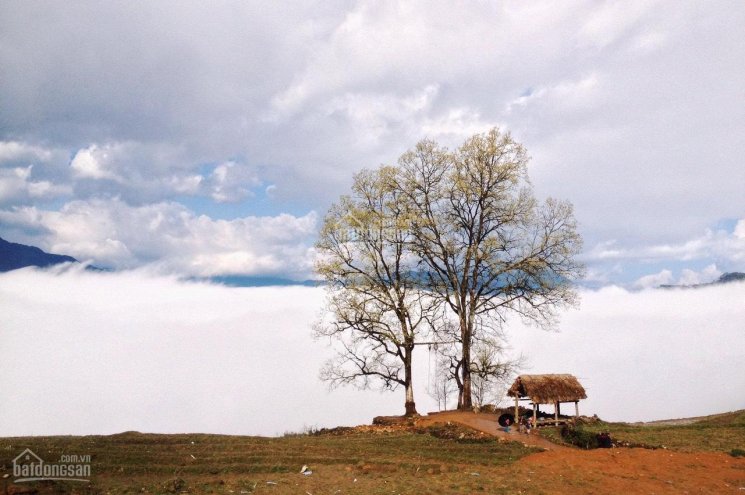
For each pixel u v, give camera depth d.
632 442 28.31
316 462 23.50
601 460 24.52
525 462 24.41
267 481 19.83
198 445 26.62
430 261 43.91
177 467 21.53
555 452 26.45
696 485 20.30
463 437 30.53
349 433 36.12
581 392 35.56
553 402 34.53
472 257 42.56
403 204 44.91
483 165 43.09
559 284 42.19
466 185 42.56
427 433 33.31
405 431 34.88
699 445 28.00
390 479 20.61
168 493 17.73
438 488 19.33
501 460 24.83
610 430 33.38
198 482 19.34
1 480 18.22
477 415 38.75
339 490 18.91
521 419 35.78
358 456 25.05
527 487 19.75
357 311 41.47
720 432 31.95
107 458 22.53
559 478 21.20
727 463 23.80
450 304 43.94
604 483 20.45
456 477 21.12
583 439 29.06
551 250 42.19
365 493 18.56
